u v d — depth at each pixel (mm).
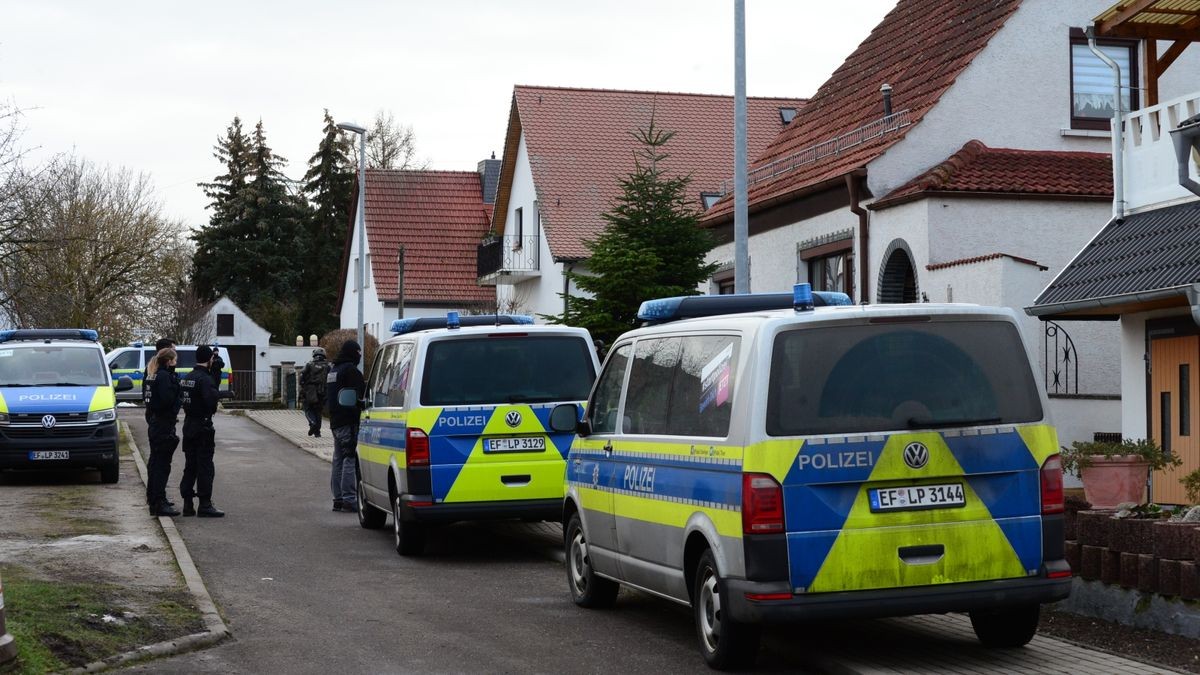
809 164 23906
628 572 9594
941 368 7883
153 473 16500
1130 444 12164
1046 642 8578
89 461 20031
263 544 14336
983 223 19516
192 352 48969
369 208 50438
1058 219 19703
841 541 7602
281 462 25297
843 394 7758
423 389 13117
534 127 40719
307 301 76250
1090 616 9180
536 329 13461
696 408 8555
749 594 7602
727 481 7891
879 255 20656
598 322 18234
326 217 77188
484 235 49656
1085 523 9273
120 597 10195
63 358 21656
